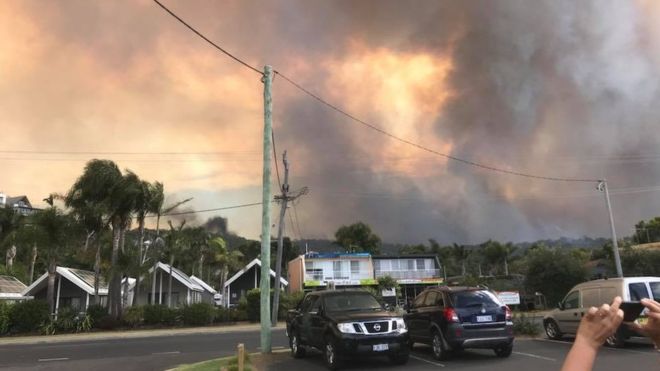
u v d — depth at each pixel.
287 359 15.35
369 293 14.91
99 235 34.22
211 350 19.12
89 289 41.84
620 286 15.62
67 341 25.50
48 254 32.31
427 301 15.34
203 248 63.69
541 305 40.94
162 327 33.38
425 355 15.24
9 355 19.08
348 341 12.66
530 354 14.56
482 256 92.12
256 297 37.62
